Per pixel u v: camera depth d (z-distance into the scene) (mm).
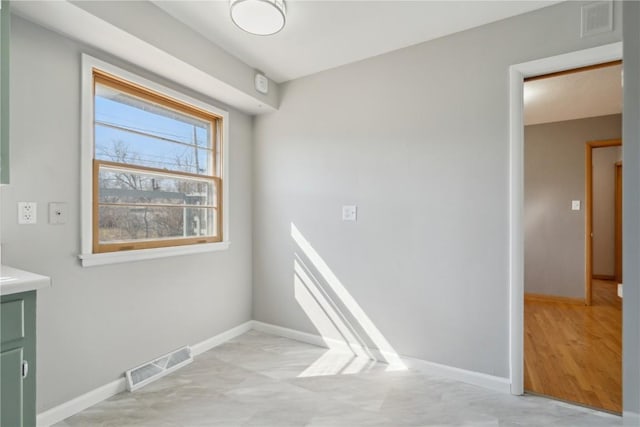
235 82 2637
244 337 3094
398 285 2537
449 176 2344
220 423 1803
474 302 2252
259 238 3268
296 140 3053
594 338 3010
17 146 1704
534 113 4016
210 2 1980
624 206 388
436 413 1899
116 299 2141
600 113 4020
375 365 2516
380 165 2617
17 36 1702
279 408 1945
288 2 1966
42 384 1784
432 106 2408
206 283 2807
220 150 2975
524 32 2094
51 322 1827
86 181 1970
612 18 1859
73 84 1923
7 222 1671
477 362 2234
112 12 1782
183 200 2682
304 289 2994
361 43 2453
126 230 2262
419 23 2199
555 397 2055
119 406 1965
